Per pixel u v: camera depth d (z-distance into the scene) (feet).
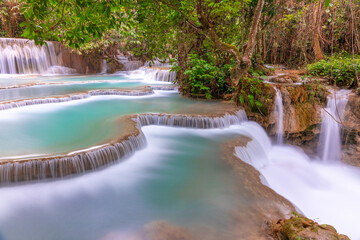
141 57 77.97
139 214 12.71
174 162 18.57
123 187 15.25
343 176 28.37
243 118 29.89
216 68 34.55
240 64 16.26
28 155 16.81
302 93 31.81
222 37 31.71
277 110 30.89
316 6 36.22
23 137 20.80
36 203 13.51
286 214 12.21
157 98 36.45
